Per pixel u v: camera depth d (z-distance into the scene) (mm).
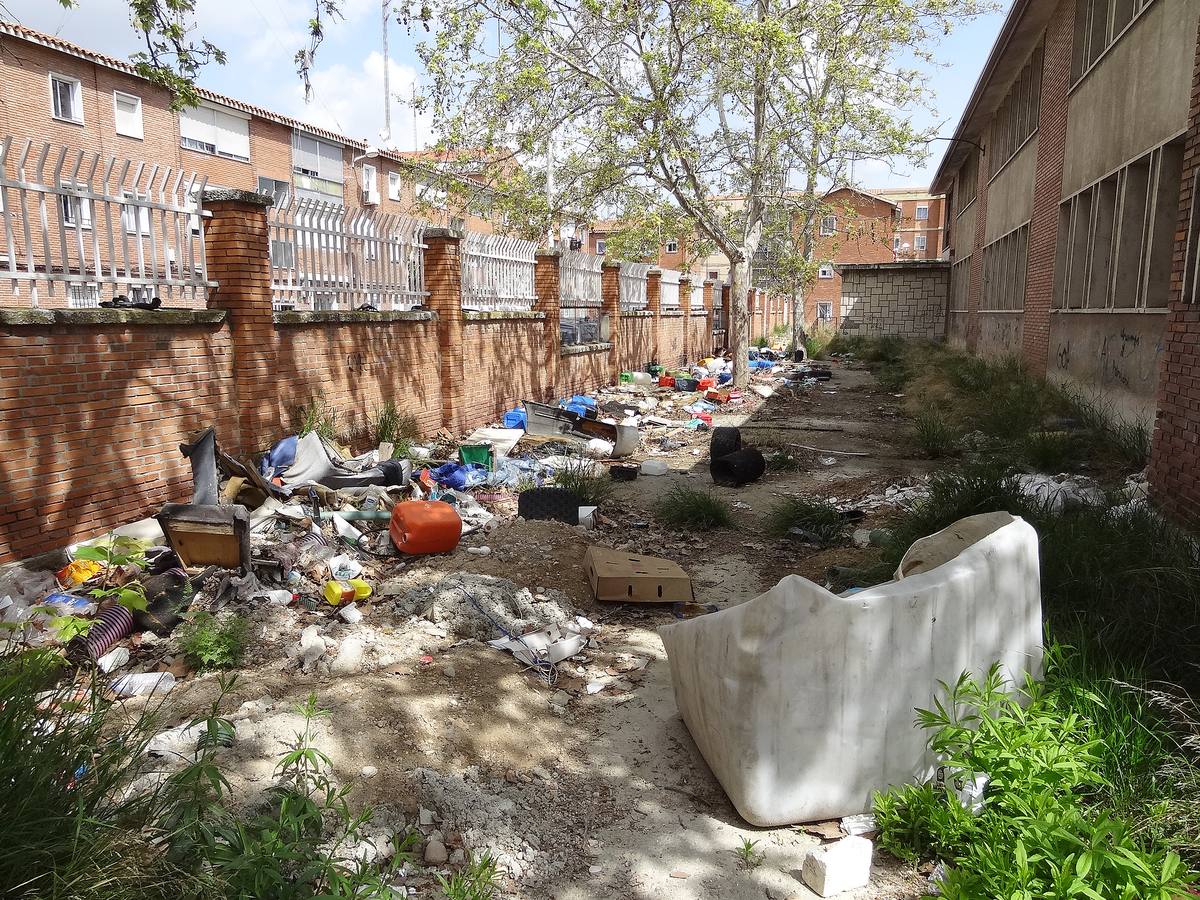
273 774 3402
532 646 5082
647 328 23328
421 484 8516
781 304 51406
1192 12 8219
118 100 25703
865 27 18922
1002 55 17016
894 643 3377
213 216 7496
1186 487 6230
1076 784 3168
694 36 15773
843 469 11125
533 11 14898
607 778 3826
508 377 13812
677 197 18531
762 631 3291
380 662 4758
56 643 4508
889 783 3461
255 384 7730
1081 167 12461
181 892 2443
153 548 5891
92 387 6129
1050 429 10312
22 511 5621
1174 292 6727
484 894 2973
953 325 32375
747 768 3346
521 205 17281
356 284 9914
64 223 6199
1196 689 3881
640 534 7902
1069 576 4727
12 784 2398
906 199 62719
